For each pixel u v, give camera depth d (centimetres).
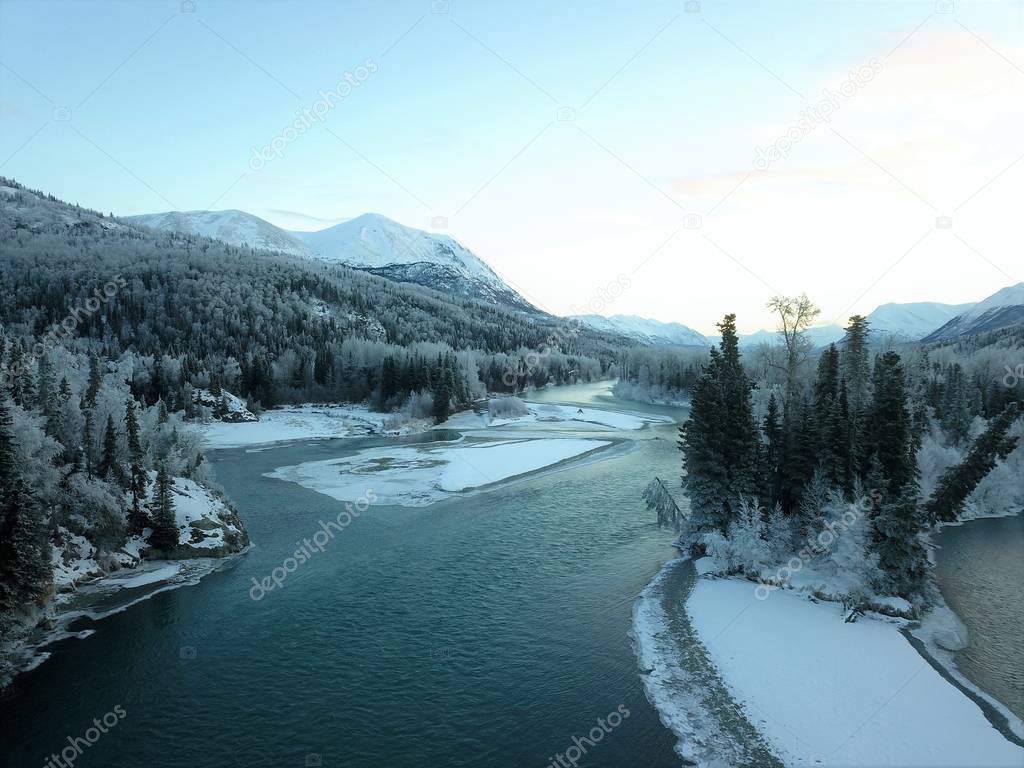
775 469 5612
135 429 6012
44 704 3294
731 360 5669
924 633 3991
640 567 5169
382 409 17225
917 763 2756
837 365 6303
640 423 14688
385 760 2833
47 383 5703
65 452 5609
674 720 3130
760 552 4869
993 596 4700
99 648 3897
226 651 3844
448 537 6041
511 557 5450
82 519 5172
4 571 3762
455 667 3634
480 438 12694
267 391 18062
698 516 5450
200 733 3039
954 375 10575
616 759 2838
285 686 3444
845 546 4381
